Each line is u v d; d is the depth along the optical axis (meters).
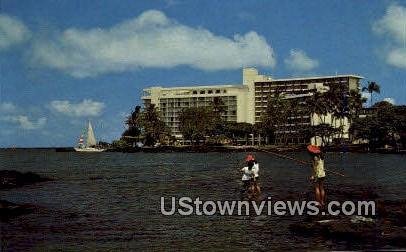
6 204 25.94
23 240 17.75
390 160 104.88
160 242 17.23
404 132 156.50
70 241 17.52
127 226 20.56
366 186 37.62
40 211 25.42
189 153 190.50
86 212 25.05
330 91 179.00
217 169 72.19
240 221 21.36
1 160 139.62
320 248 15.64
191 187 39.28
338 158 118.88
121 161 119.19
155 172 66.00
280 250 15.54
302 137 196.25
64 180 51.47
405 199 27.86
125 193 35.44
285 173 56.97
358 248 15.41
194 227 20.09
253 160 30.00
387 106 166.12
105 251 15.88
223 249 15.94
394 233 17.19
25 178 47.53
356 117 176.50
